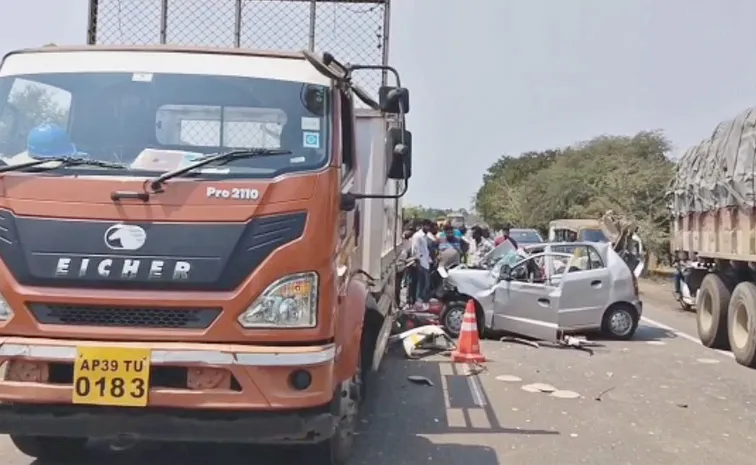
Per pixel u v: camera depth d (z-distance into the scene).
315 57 5.30
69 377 4.76
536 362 11.26
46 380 4.73
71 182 4.81
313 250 4.80
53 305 4.74
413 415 7.93
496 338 13.63
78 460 6.15
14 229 4.78
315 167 4.97
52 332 4.72
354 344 5.54
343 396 5.50
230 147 5.21
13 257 4.76
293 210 4.81
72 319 4.75
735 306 11.69
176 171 4.80
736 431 7.68
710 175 12.95
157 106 5.26
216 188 4.78
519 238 31.50
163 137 5.23
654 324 16.17
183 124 5.25
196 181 4.79
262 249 4.74
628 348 12.82
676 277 18.64
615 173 40.66
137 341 4.70
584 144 59.25
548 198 55.84
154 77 5.33
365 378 7.10
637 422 7.94
